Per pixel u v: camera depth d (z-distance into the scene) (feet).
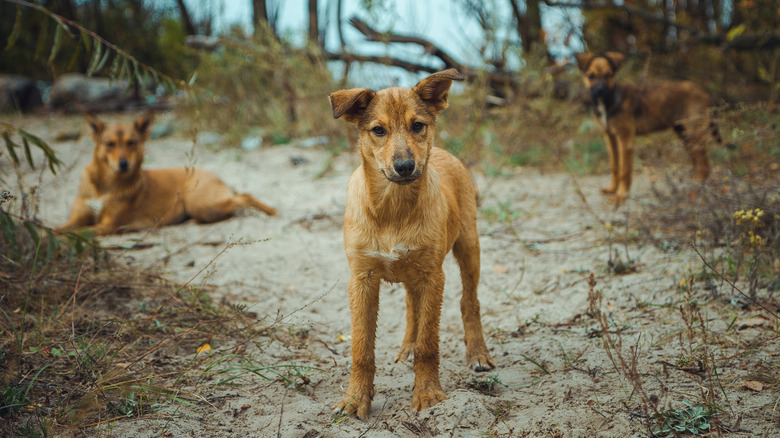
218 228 23.39
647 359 11.83
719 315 13.50
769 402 9.91
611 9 37.40
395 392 11.69
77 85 52.95
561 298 15.79
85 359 11.51
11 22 55.36
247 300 16.52
